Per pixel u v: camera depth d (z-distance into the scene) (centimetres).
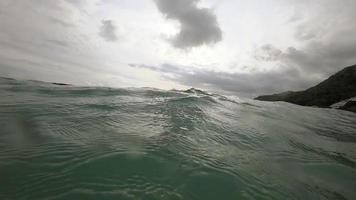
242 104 788
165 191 173
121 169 195
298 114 834
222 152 281
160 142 273
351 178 284
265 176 235
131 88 741
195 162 232
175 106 524
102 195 157
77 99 509
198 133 343
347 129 710
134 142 263
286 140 414
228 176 214
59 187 161
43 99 478
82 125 312
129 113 416
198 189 184
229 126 425
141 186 174
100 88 688
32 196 149
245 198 184
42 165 188
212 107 603
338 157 373
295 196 206
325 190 236
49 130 277
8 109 364
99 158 210
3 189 152
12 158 194
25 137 247
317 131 591
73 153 216
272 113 733
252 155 295
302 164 301
